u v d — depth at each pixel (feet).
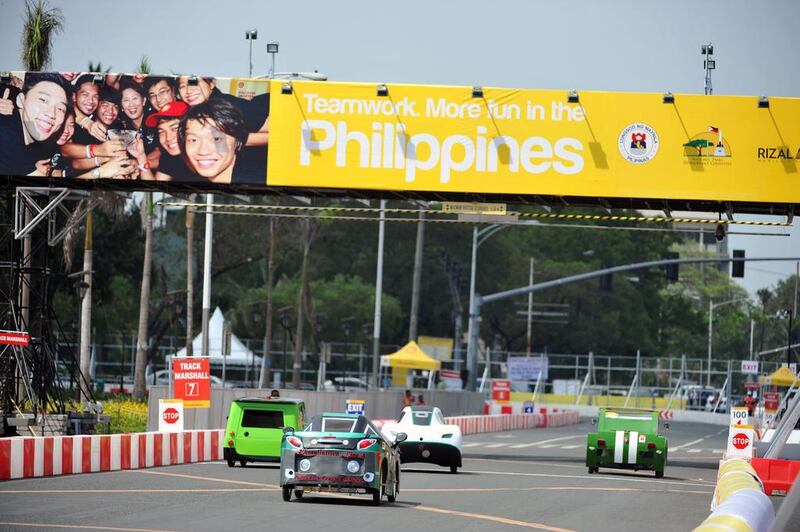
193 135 286.87
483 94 281.54
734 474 127.54
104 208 456.86
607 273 428.15
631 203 289.94
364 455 158.20
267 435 228.43
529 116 280.10
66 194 288.30
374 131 282.97
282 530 124.77
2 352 271.08
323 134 284.20
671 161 276.21
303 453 157.89
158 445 230.07
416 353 507.30
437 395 462.60
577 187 278.46
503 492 192.85
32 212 298.15
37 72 290.35
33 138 289.74
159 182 290.97
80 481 184.75
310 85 284.61
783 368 595.88
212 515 138.72
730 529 77.25
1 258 314.96
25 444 187.11
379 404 400.67
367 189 286.25
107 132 288.51
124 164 287.48
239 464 243.40
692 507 178.60
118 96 288.71
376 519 140.77
